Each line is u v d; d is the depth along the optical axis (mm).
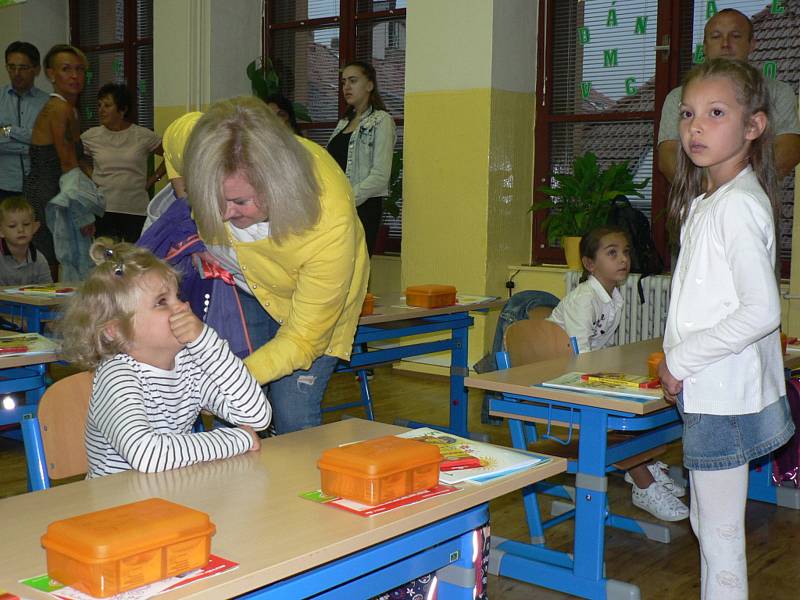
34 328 3902
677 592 2547
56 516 1231
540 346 2934
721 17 3500
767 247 1766
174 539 1012
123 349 1628
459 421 4102
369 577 1333
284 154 1713
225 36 6777
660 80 5203
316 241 1878
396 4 6223
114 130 6273
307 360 2016
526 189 5637
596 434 2338
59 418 1741
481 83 5273
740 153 1855
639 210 5062
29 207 4516
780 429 1884
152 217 2461
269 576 1053
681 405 1888
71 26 8297
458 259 5465
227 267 2191
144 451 1465
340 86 6578
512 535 2986
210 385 1733
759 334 1734
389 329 3582
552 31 5566
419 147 5570
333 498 1315
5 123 5633
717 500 1846
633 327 4887
